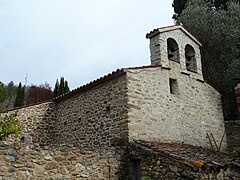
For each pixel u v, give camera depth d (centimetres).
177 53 1244
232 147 1339
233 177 873
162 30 1179
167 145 948
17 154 688
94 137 1082
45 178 718
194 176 750
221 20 1617
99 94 1109
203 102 1297
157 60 1161
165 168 822
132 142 930
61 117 1296
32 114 1267
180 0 2064
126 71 1016
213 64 1625
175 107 1149
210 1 1950
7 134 883
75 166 782
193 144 1170
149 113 1039
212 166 786
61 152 766
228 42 1565
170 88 1190
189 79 1260
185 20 1692
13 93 3588
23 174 685
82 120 1165
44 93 3578
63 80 2903
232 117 1565
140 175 904
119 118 995
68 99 1278
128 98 992
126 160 916
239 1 1753
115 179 862
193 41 1335
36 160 716
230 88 1533
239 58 1468
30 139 1205
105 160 858
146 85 1067
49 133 1297
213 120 1316
